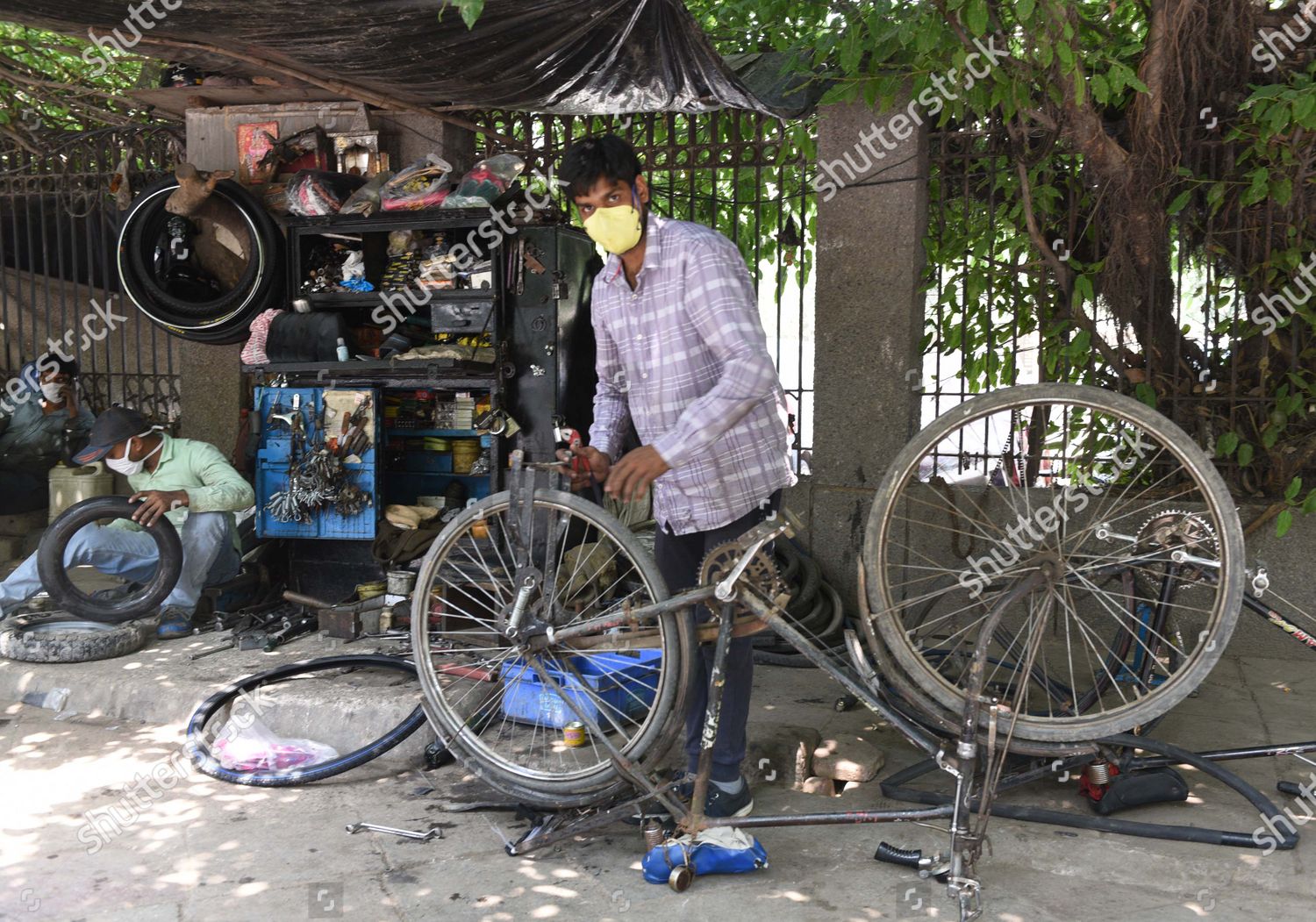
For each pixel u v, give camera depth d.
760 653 4.89
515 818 3.28
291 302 5.27
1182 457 2.90
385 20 4.36
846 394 5.51
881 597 3.04
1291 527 4.90
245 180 5.75
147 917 2.67
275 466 5.11
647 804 3.17
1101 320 5.43
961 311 5.55
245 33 4.54
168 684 4.23
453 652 3.75
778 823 2.87
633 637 3.04
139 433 4.88
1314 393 4.98
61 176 6.87
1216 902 2.71
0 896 2.77
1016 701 3.01
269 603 5.25
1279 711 4.09
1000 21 4.18
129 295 5.61
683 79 5.11
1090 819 3.08
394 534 5.06
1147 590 3.52
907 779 3.35
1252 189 4.68
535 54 4.75
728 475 2.92
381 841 3.11
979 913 2.60
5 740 3.97
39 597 5.07
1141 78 4.53
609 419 3.21
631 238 2.79
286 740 3.88
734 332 2.71
